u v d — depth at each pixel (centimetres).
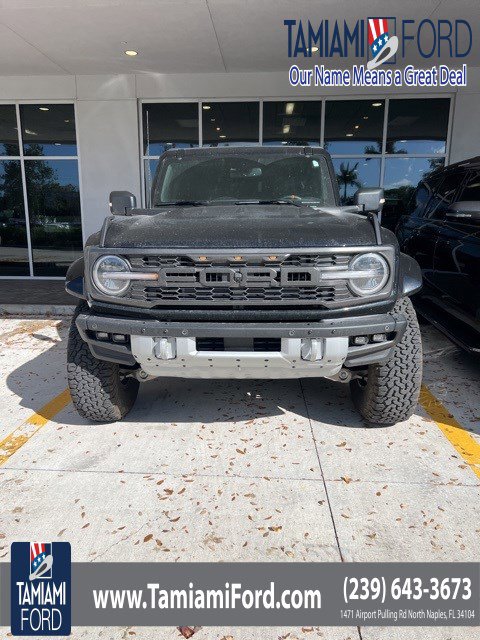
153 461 309
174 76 984
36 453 319
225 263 274
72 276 329
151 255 277
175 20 727
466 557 226
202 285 276
